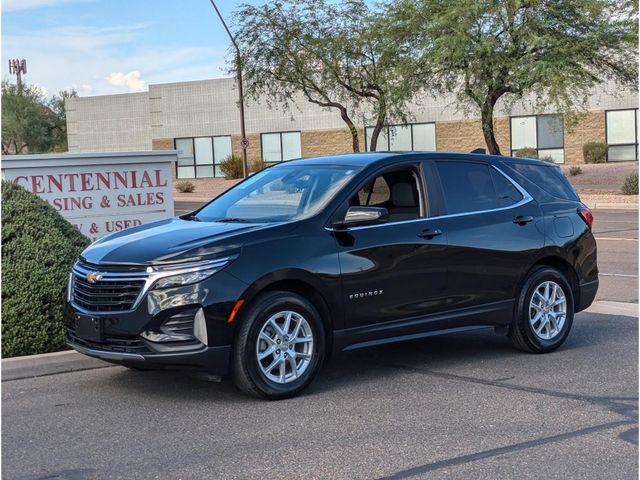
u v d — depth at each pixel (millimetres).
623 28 27016
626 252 15703
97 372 7473
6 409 6355
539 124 41781
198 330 6133
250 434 5672
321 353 6676
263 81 35531
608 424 5801
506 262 7844
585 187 33125
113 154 11055
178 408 6316
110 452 5355
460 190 7797
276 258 6457
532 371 7406
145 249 6395
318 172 7473
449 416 6031
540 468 4957
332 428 5777
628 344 8484
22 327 7520
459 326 7660
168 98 52062
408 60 29391
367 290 6934
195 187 46062
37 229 8016
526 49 27062
